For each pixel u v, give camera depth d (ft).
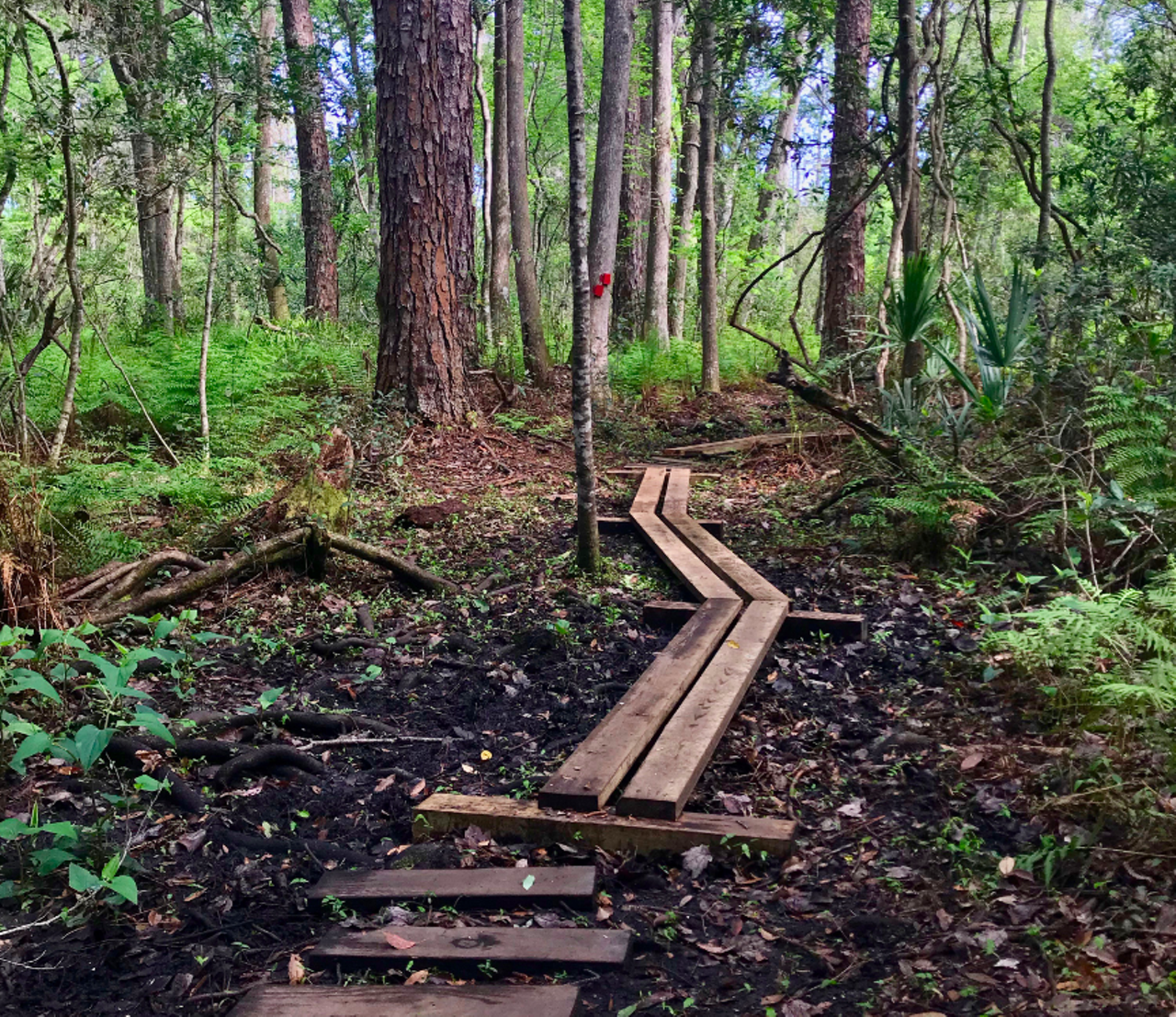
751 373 52.06
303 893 10.46
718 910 9.96
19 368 23.08
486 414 37.68
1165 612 13.87
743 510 27.12
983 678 14.88
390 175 33.76
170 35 32.32
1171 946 8.52
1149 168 37.04
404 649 17.28
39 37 29.81
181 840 11.34
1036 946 8.89
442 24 33.50
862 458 25.75
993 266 48.55
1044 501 19.65
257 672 16.42
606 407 40.96
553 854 11.01
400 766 13.42
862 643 17.13
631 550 23.79
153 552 20.22
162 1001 8.86
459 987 8.66
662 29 56.85
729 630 17.33
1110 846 10.20
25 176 28.43
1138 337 22.43
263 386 31.76
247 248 54.75
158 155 30.22
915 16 30.01
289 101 33.60
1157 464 18.20
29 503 16.76
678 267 66.90
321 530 20.07
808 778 12.69
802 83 42.29
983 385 22.90
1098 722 12.22
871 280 62.08
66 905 10.18
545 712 14.93
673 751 12.33
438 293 34.24
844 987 8.72
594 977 8.97
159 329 44.14
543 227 77.46
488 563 21.93
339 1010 8.39
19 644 14.66
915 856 10.68
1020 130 39.11
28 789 12.24
